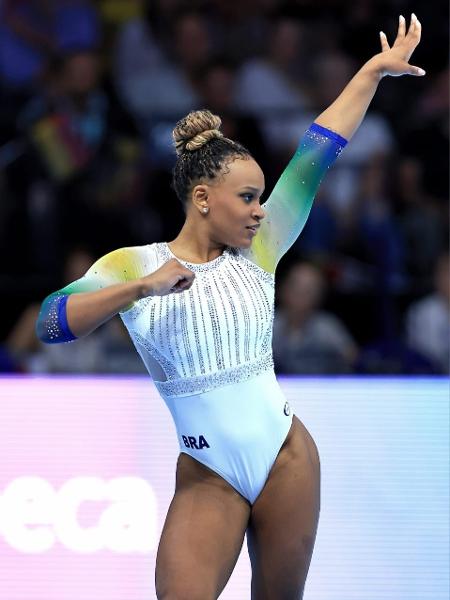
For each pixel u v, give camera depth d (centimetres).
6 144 1986
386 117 2105
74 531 1310
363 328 1905
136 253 923
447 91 2130
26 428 1323
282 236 974
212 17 2200
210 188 914
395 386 1355
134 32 2183
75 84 2011
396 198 2030
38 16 2131
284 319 1777
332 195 2027
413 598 1327
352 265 1956
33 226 1945
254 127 1959
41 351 1705
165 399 941
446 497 1343
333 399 1348
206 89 2123
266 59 2177
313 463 947
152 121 2023
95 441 1330
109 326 1709
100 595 1302
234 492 926
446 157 2067
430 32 2167
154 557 1314
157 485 1328
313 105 2148
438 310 1848
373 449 1345
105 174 1969
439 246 1983
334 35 2192
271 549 928
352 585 1324
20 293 1875
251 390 921
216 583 877
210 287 915
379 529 1334
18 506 1309
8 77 2088
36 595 1297
